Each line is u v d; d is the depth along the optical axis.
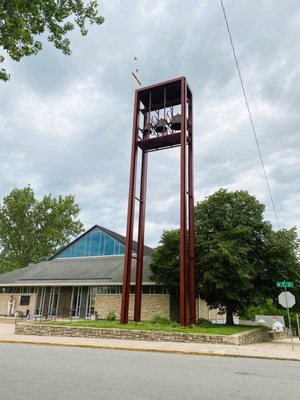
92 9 9.99
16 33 8.50
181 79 21.94
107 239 39.25
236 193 23.69
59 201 53.31
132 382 6.34
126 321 18.84
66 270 33.59
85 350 12.20
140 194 22.50
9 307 32.53
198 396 5.43
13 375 6.78
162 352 12.27
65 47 10.22
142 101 24.11
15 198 51.28
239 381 6.84
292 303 14.66
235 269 19.92
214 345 14.13
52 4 9.29
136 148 22.34
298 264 21.44
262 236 22.50
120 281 27.73
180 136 21.55
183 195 19.56
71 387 5.77
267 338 20.78
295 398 5.54
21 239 51.06
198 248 21.81
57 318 29.55
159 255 23.44
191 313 18.95
